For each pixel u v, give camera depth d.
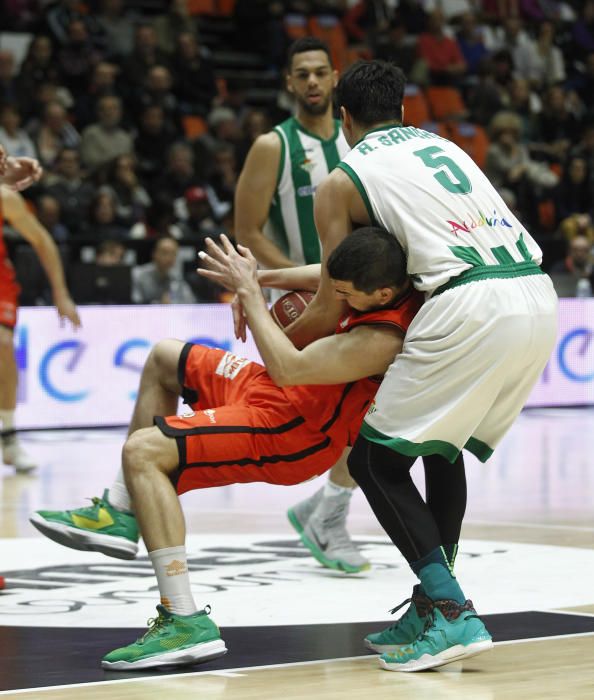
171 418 7.17
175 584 6.84
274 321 7.34
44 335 20.44
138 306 21.16
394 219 6.88
